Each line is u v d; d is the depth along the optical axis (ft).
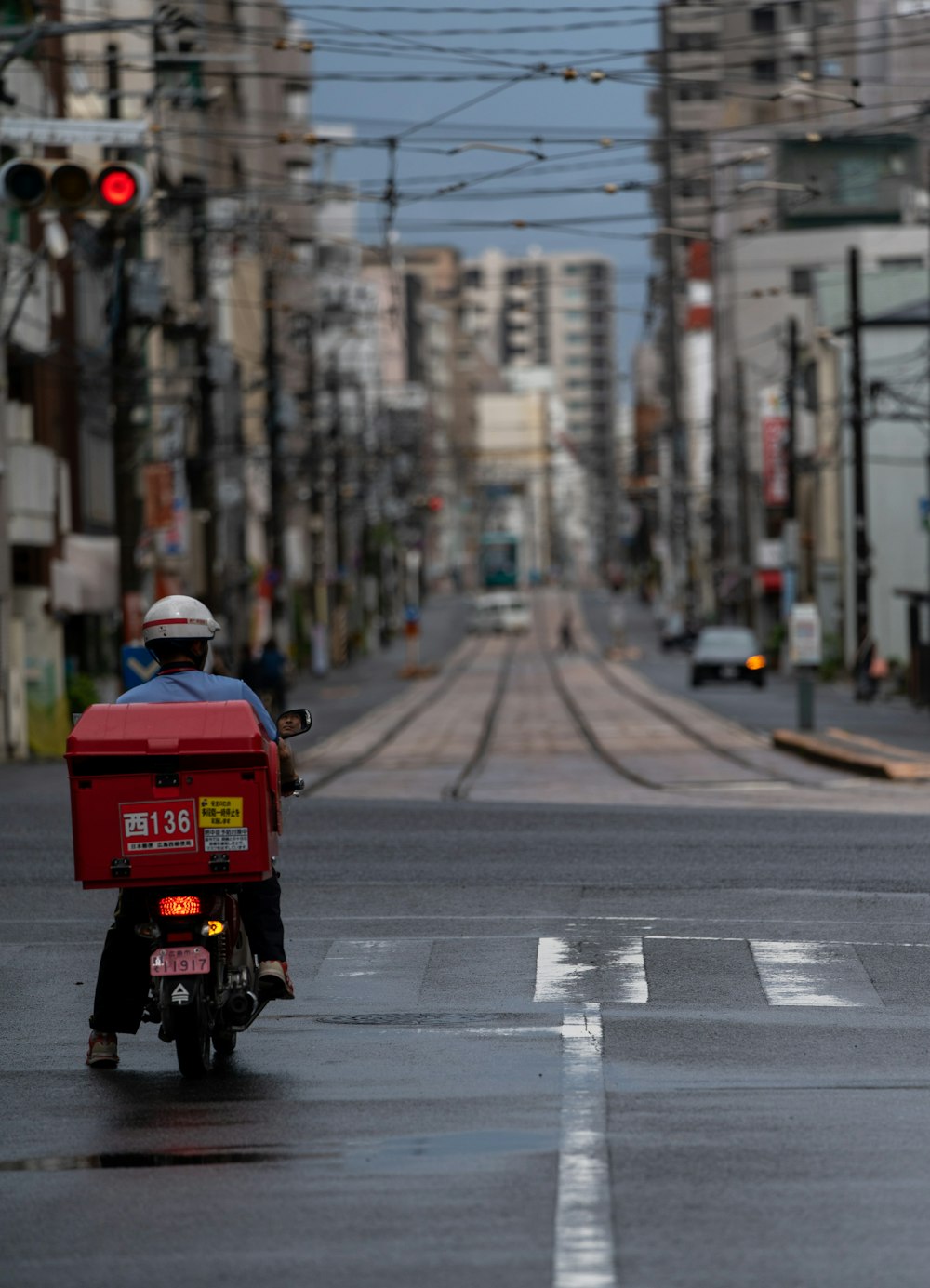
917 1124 70.03
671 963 106.93
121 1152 68.39
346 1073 81.10
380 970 106.11
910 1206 58.75
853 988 100.01
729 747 325.83
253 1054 85.92
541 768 281.74
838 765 267.18
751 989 99.81
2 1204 61.72
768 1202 59.31
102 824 78.38
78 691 387.34
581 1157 65.10
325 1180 63.21
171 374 330.34
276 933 82.43
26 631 380.17
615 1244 54.95
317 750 337.52
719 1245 54.75
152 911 79.00
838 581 646.33
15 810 203.00
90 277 439.63
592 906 128.06
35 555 385.91
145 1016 84.48
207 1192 62.28
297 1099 76.23
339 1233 56.95
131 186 159.53
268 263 584.81
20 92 342.85
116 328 321.32
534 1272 52.54
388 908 128.36
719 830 174.50
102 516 458.09
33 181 157.07
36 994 102.01
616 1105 73.82
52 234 383.04
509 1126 70.18
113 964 82.94
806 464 640.17
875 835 169.48
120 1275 53.62
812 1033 88.48
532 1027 90.33
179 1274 53.52
